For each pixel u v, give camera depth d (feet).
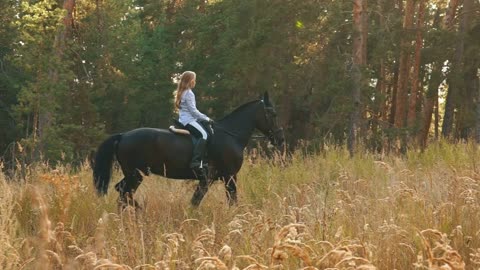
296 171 38.47
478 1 103.50
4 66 107.65
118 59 116.16
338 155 44.93
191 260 16.07
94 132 90.68
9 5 105.29
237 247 17.99
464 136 120.37
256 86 101.71
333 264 13.15
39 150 75.82
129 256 17.17
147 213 26.32
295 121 109.60
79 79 109.29
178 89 33.27
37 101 76.84
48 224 11.76
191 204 31.24
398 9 115.55
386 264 16.61
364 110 92.27
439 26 111.45
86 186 30.63
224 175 33.91
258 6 99.81
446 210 20.52
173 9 137.80
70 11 90.63
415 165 42.63
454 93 107.14
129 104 119.44
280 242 12.50
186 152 32.19
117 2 114.93
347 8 98.43
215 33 119.44
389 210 21.50
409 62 102.53
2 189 24.26
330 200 25.90
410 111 100.32
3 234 17.11
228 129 34.37
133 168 31.76
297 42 98.78
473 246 18.16
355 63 86.17
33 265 16.40
